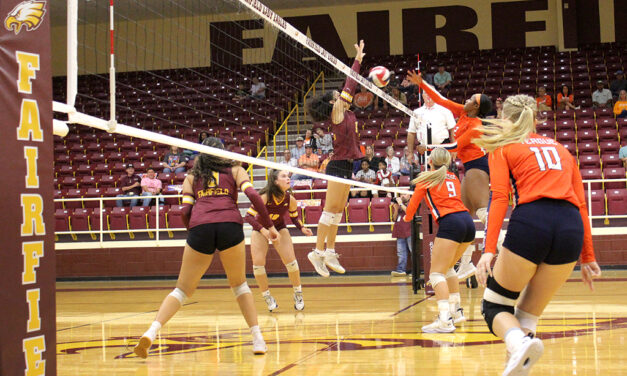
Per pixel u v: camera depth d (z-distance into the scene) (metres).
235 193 5.22
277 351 5.24
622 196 13.55
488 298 3.44
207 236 4.95
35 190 2.78
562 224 3.24
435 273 6.11
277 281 13.58
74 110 3.42
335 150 6.73
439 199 6.14
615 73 19.97
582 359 4.47
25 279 2.72
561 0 21.77
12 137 2.69
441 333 5.96
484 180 7.05
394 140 16.59
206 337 6.20
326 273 7.11
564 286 10.24
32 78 2.78
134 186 15.98
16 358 2.67
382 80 7.12
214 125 19.20
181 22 22.23
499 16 22.69
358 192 14.96
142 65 22.33
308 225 14.64
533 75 20.61
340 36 23.38
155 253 15.23
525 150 3.40
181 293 4.97
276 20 5.17
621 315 6.79
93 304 9.97
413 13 23.09
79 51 21.98
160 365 4.77
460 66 21.59
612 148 15.58
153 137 4.23
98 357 5.21
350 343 5.51
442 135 8.45
